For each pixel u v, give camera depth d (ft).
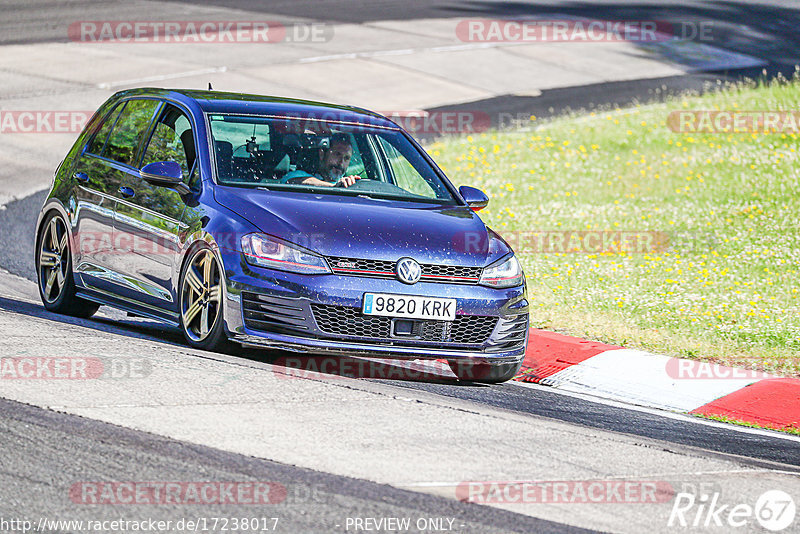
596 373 96.94
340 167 94.12
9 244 137.69
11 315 94.32
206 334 84.99
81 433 62.90
